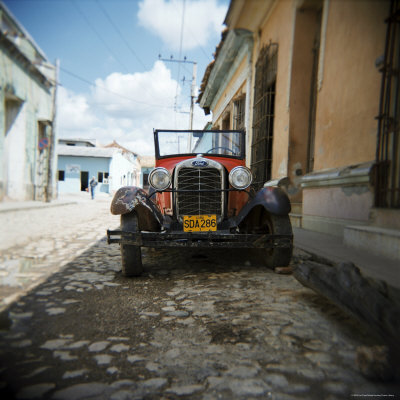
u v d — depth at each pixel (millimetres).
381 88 3256
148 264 3586
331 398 1271
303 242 3764
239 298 2438
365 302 1707
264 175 7141
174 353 1612
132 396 1273
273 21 6840
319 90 4840
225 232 3141
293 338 1775
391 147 3232
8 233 4727
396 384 1368
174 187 3387
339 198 4180
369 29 3691
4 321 2000
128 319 2047
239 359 1555
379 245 2959
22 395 1266
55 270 3291
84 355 1589
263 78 7270
